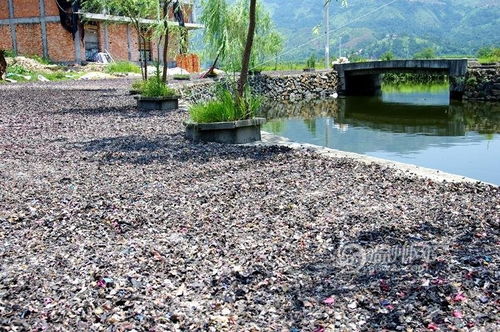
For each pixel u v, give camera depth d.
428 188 4.96
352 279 3.01
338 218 4.12
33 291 2.95
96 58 33.44
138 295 2.86
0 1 33.69
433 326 2.42
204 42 10.32
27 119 10.73
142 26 19.84
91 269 3.24
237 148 7.34
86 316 2.64
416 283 2.86
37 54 33.41
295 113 21.80
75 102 14.13
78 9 31.58
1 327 2.52
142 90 14.77
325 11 26.20
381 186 5.07
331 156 6.63
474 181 5.23
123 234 3.93
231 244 3.65
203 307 2.74
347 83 32.25
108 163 6.45
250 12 8.03
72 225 4.13
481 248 3.35
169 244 3.68
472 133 14.84
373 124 17.42
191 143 7.80
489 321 2.44
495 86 24.98
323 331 2.46
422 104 24.88
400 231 3.76
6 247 3.67
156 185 5.34
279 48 19.02
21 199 4.86
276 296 2.85
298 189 5.05
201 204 4.66
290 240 3.71
